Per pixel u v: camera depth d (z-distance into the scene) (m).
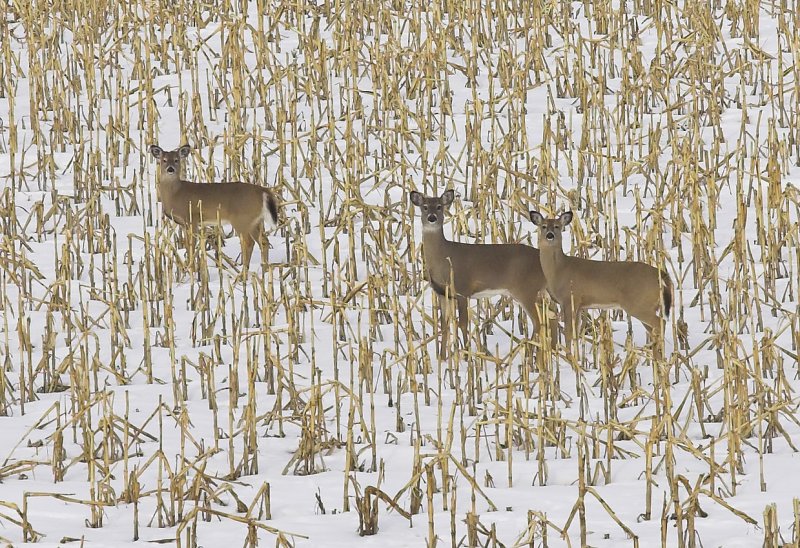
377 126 41.78
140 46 49.59
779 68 42.38
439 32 48.66
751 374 23.56
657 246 33.28
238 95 43.66
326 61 49.06
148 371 27.80
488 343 30.16
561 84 47.72
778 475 21.41
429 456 20.16
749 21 50.31
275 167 41.69
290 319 27.52
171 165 35.00
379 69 45.62
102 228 35.19
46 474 22.48
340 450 23.48
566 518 19.70
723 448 22.98
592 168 40.53
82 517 20.25
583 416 24.61
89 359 28.98
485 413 22.64
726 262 33.62
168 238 33.25
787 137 41.62
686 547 18.34
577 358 26.39
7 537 19.28
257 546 18.70
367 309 30.80
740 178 32.16
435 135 43.38
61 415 25.25
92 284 32.19
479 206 34.81
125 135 42.44
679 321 28.66
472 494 18.80
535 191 37.25
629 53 48.94
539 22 47.69
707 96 43.12
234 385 25.70
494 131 40.19
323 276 32.97
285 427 24.95
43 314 32.09
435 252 29.91
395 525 19.69
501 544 17.94
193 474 22.19
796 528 17.84
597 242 33.12
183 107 43.97
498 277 29.67
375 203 38.59
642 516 19.62
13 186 36.25
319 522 19.84
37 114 43.78
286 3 50.31
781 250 34.12
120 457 23.12
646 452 19.83
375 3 51.78
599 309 29.19
